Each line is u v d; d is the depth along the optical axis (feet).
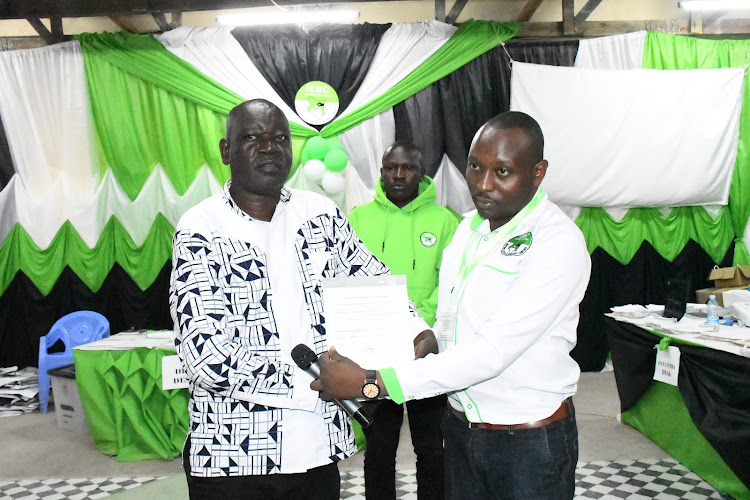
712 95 16.66
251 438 4.41
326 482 4.80
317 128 16.94
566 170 16.74
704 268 17.84
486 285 4.65
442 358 4.39
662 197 16.93
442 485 7.46
